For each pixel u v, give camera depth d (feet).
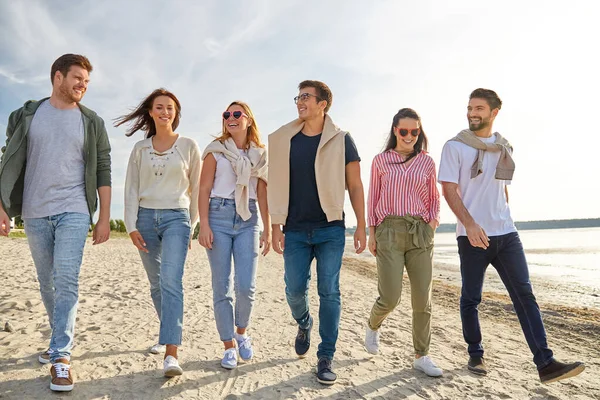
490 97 11.84
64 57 10.39
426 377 11.71
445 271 51.31
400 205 11.66
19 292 21.48
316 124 11.75
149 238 11.80
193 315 19.21
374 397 10.19
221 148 12.00
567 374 9.98
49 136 10.27
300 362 12.68
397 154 12.06
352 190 11.72
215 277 11.77
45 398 9.14
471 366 12.21
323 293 11.15
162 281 11.11
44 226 10.19
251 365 12.19
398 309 23.13
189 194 12.47
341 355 13.70
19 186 10.49
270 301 24.53
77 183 10.46
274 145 11.74
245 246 11.96
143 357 12.34
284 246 11.67
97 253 57.41
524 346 15.79
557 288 35.17
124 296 22.80
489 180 11.61
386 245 11.59
